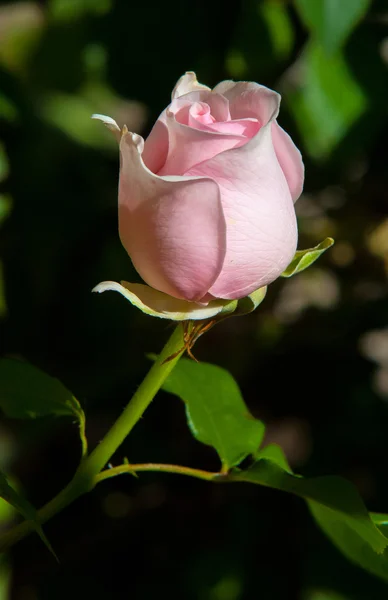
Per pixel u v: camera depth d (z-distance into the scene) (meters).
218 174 0.44
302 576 0.69
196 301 0.45
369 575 0.67
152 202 0.44
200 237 0.44
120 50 0.69
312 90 0.66
